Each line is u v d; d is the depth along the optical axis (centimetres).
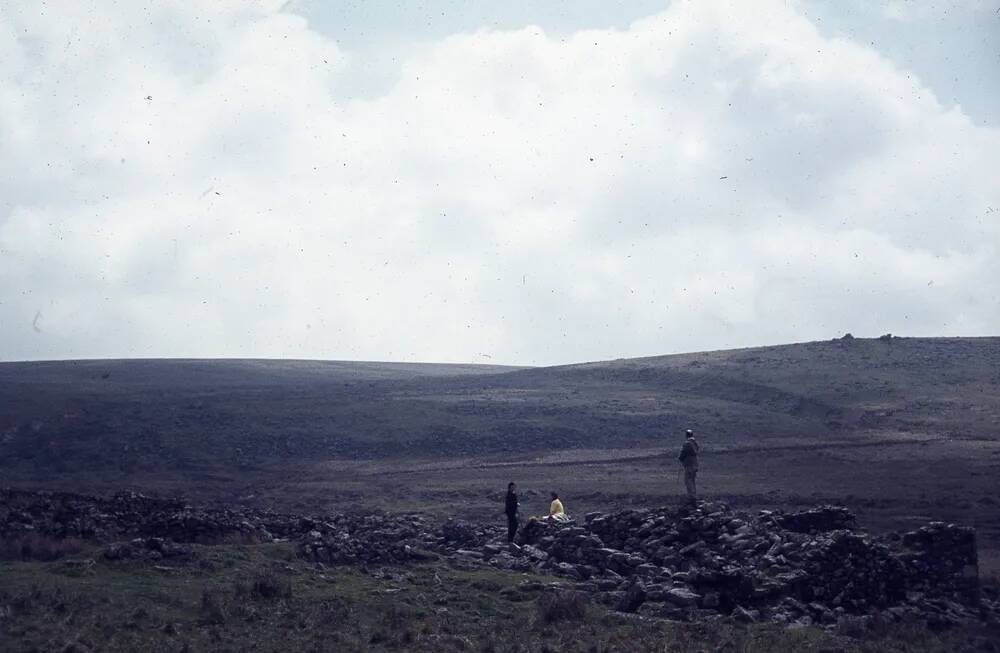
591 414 11625
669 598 2911
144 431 10950
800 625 2766
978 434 9875
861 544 3122
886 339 15050
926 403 11456
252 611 2572
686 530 3406
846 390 12231
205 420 11469
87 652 2178
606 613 2798
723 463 8931
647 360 15600
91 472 9738
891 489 7119
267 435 10938
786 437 10212
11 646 2188
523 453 10312
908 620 2880
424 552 3422
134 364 19075
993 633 2820
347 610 2656
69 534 3353
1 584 2661
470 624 2639
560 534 3588
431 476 8931
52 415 11675
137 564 2958
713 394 12912
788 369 13488
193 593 2741
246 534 3556
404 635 2448
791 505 6475
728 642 2466
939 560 3231
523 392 13412
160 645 2261
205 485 8800
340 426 11344
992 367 13250
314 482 8844
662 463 9119
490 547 3628
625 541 3522
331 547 3309
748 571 3036
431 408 12119
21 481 9056
